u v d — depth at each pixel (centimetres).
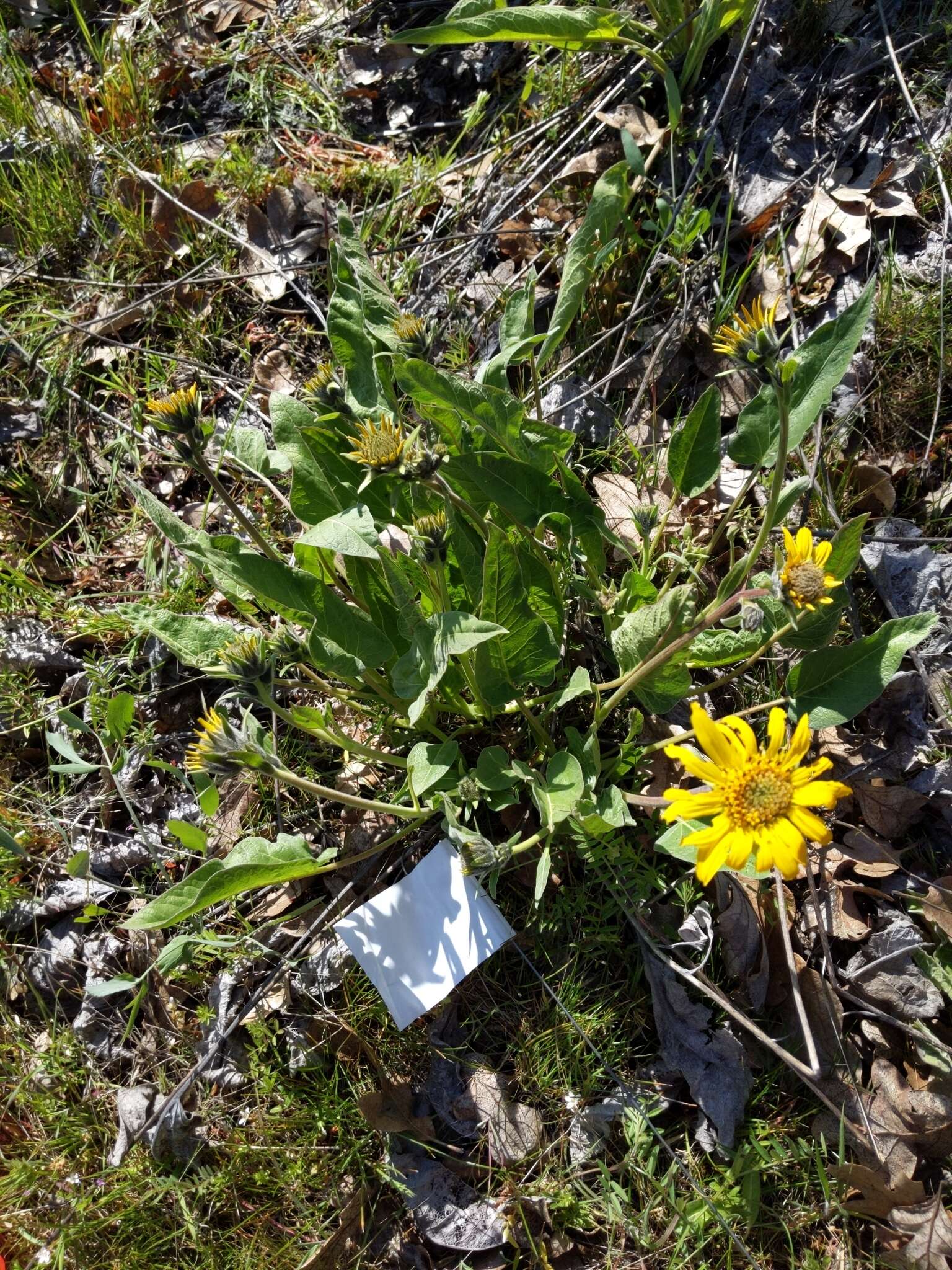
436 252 65
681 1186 42
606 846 44
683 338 57
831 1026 43
